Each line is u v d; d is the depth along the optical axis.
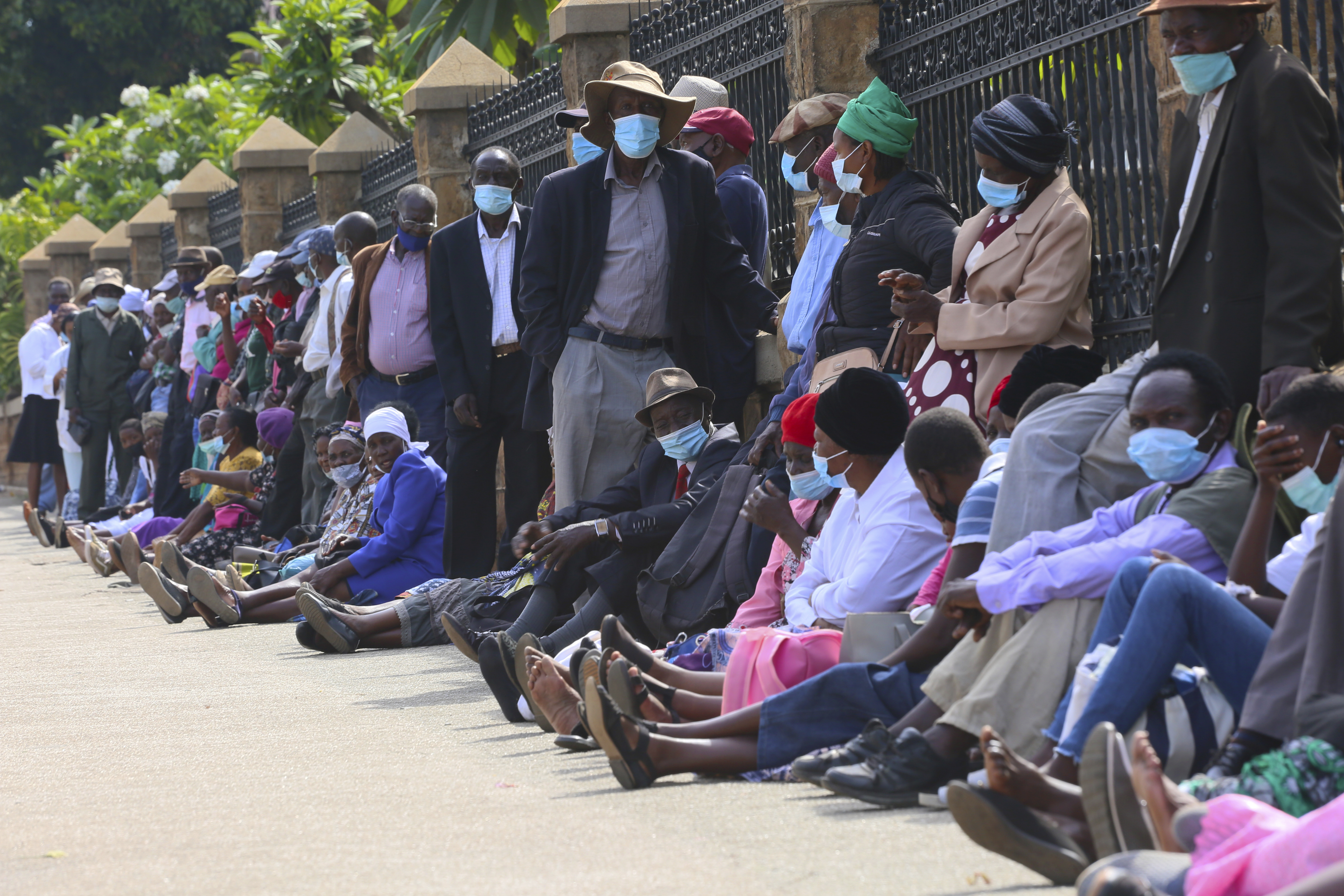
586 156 25.55
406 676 22.06
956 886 9.84
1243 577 11.39
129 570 37.94
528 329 23.84
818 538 17.27
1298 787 9.64
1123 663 10.73
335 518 30.09
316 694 20.72
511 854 11.28
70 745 17.55
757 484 19.19
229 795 14.26
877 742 12.32
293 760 15.96
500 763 15.30
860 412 15.58
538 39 45.84
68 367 54.72
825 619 15.66
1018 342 17.09
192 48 103.69
